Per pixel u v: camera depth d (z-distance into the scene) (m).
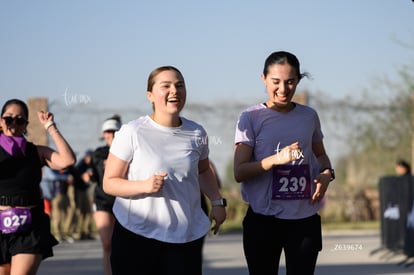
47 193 21.88
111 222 11.62
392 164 29.20
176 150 7.34
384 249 17.94
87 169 20.48
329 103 27.98
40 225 8.45
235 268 15.45
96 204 11.72
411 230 16.03
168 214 7.29
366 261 16.52
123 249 7.35
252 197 8.27
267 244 8.26
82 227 22.58
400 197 16.64
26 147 8.51
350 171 29.50
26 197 8.40
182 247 7.33
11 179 8.36
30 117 24.23
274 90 8.02
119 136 7.36
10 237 8.34
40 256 8.38
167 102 7.31
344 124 28.23
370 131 28.50
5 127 8.61
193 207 7.43
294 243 8.18
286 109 8.28
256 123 8.26
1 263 8.47
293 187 8.16
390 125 28.73
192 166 7.39
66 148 8.55
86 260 17.02
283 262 16.11
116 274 7.44
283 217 8.17
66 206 22.17
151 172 7.27
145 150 7.29
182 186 7.33
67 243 21.52
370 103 28.36
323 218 28.09
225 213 8.12
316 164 8.49
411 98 28.56
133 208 7.31
